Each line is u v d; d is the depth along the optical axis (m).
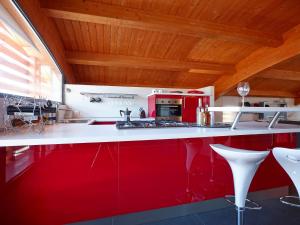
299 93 7.76
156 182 1.44
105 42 3.76
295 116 7.11
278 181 1.96
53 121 1.86
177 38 3.88
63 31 3.28
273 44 3.89
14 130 1.23
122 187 1.35
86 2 2.54
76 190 1.24
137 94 4.43
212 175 1.63
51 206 1.19
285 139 1.91
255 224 1.61
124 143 1.34
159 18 2.95
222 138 1.64
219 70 4.99
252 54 4.63
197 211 1.73
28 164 1.14
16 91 1.90
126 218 1.46
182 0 2.82
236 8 3.07
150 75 5.37
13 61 1.83
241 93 1.68
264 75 5.30
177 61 4.61
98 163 1.28
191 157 1.54
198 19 3.20
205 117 1.73
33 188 1.15
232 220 1.64
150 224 1.55
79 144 1.24
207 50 4.39
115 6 2.71
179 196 1.51
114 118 3.97
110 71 4.98
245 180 1.34
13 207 1.12
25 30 1.92
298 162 1.38
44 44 2.50
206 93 4.64
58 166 1.20
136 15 2.82
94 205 1.28
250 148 1.75
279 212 1.79
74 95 4.02
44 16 2.38
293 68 5.47
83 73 4.98
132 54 4.24
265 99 7.85
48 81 3.06
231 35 3.44
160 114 4.14
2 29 1.57
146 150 1.40
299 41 3.63
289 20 3.46
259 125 1.87
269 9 3.14
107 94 4.10
